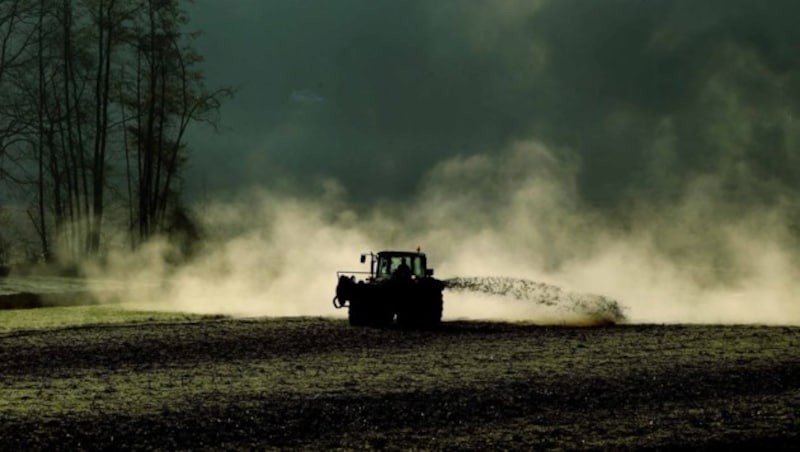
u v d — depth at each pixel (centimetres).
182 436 2998
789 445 2911
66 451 2800
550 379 4141
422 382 4050
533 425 3197
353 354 5075
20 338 5738
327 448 2881
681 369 4453
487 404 3550
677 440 2966
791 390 3888
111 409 3391
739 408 3488
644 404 3569
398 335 6038
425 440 2981
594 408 3488
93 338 5756
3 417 3234
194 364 4659
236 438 2988
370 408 3459
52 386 3944
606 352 5162
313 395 3706
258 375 4272
